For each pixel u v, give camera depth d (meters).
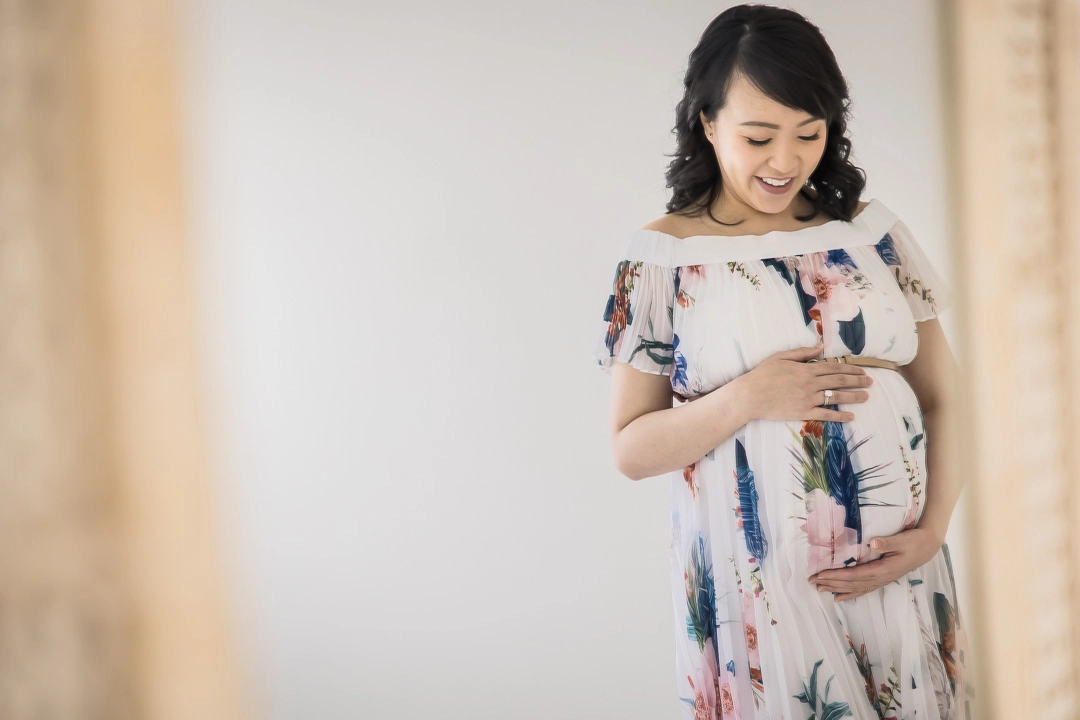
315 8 2.43
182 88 0.72
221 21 2.42
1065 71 1.01
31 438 0.68
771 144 1.19
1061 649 1.05
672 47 2.37
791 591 1.18
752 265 1.22
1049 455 1.03
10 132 0.67
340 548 2.53
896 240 1.31
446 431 2.51
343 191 2.48
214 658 0.74
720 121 1.23
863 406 1.19
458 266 2.48
